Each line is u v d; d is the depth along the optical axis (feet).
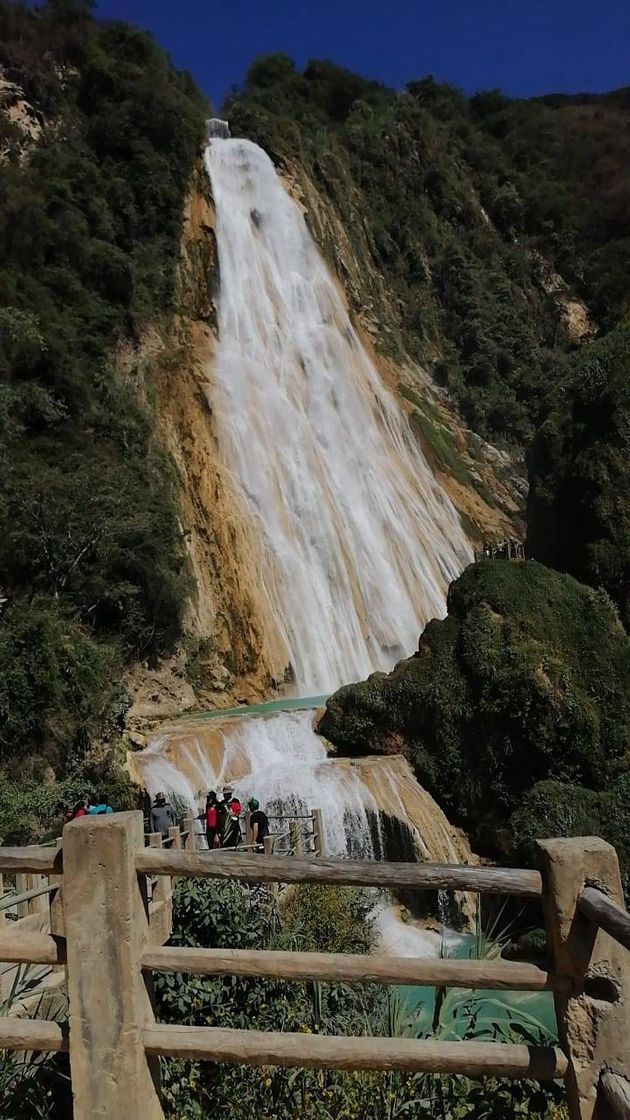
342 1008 24.06
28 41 145.18
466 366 194.08
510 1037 21.35
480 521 154.51
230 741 79.10
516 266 213.05
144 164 136.56
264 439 123.13
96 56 148.46
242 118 168.45
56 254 119.85
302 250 160.25
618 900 16.01
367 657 114.73
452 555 140.56
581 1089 15.72
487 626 81.76
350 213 185.78
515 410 191.01
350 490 130.62
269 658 103.40
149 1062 16.85
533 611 82.43
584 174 241.35
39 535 91.35
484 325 197.36
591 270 221.05
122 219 132.46
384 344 172.96
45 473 93.71
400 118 217.77
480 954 23.61
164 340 126.52
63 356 106.42
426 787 80.02
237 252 144.25
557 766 76.02
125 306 123.34
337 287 167.63
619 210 227.81
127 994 16.40
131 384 115.65
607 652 81.05
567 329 211.61
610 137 250.57
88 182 127.95
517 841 71.31
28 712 73.82
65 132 138.00
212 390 122.72
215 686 99.04
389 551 128.26
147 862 16.80
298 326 147.43
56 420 103.81
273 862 16.51
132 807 70.08
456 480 158.61
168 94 143.64
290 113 200.44
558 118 265.13
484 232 215.10
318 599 113.50
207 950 16.78
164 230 135.95
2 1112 18.90
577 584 86.33
